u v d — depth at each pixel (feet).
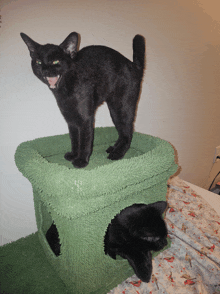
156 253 2.41
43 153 2.41
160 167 1.89
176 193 3.32
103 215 1.72
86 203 1.50
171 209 2.93
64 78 1.74
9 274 2.17
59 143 2.50
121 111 2.29
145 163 1.80
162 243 2.07
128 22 2.89
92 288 1.89
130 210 2.09
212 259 2.30
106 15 2.65
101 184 1.50
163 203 2.12
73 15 2.39
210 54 4.27
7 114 2.33
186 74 3.99
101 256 1.86
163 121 3.97
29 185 2.78
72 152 2.37
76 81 1.78
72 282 1.86
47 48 1.67
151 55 3.29
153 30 3.20
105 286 1.99
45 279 2.13
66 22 2.36
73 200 1.48
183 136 4.54
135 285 2.07
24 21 2.12
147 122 3.69
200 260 2.30
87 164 2.13
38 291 2.00
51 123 2.67
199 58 4.09
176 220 2.79
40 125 2.59
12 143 2.47
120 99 2.22
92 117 2.03
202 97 4.57
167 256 2.43
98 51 1.99
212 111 5.02
